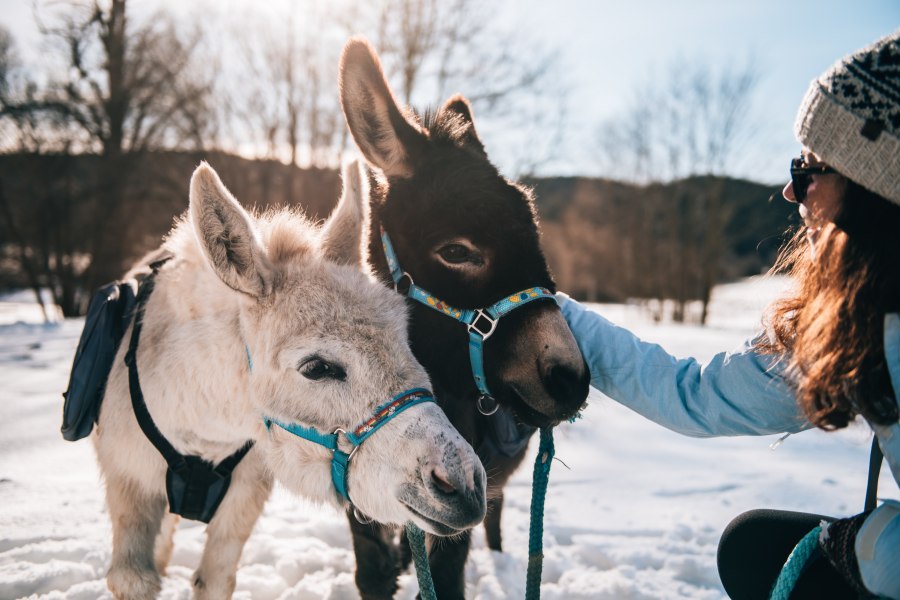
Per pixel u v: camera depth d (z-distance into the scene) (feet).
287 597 9.34
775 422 6.12
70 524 11.18
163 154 64.08
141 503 7.88
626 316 90.38
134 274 9.44
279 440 6.72
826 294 4.75
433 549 8.34
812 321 4.88
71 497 12.42
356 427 6.03
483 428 8.28
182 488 7.68
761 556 6.15
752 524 6.29
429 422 5.89
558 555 10.96
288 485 6.76
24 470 13.91
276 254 6.88
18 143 58.29
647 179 99.55
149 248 63.52
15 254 62.44
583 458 16.81
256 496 7.98
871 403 4.63
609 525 12.32
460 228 7.14
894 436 4.74
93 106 60.08
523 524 12.41
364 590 8.16
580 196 122.52
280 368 6.26
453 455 5.71
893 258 4.41
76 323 45.55
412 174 7.75
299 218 7.94
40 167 58.75
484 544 11.47
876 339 4.51
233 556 7.93
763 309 5.91
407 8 58.13
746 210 97.71
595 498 13.82
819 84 4.57
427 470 5.70
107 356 8.09
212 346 6.89
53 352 30.32
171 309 7.52
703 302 90.58
